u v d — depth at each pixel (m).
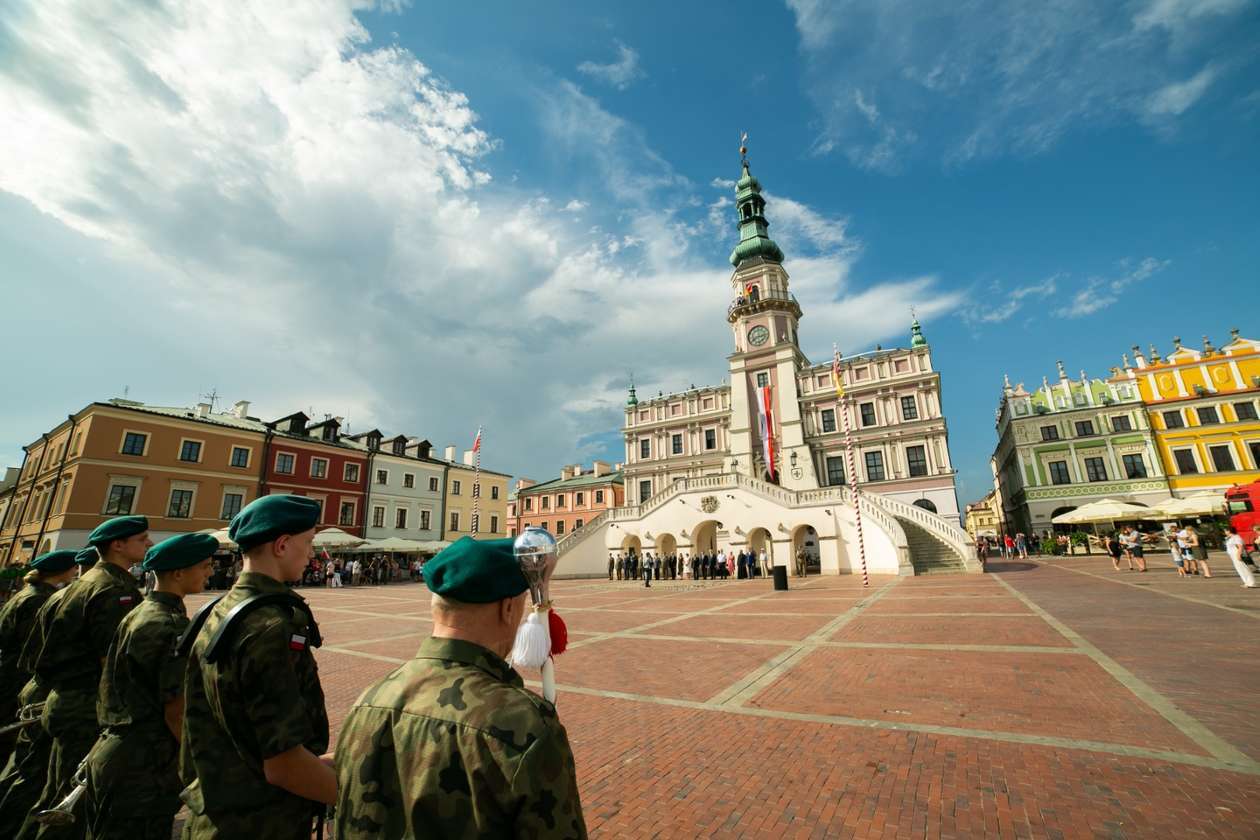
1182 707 5.88
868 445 39.41
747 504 32.62
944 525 27.59
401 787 1.44
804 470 40.00
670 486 35.72
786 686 7.55
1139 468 40.72
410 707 1.54
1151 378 41.91
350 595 27.19
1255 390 38.81
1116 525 40.00
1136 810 3.96
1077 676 7.23
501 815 1.36
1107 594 15.17
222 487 36.41
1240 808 3.89
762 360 44.00
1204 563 18.36
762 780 4.79
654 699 7.27
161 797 2.99
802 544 32.47
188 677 2.28
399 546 39.66
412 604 21.72
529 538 2.27
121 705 3.01
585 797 4.62
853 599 17.19
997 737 5.38
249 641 2.13
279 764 2.03
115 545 4.22
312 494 41.09
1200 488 39.06
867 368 41.12
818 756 5.20
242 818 2.10
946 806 4.18
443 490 50.47
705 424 47.50
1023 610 12.97
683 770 5.06
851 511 29.67
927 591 18.38
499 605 1.83
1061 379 44.41
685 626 13.27
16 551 35.09
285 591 2.48
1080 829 3.78
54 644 3.83
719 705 6.88
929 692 6.91
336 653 11.02
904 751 5.20
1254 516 23.89
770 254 48.25
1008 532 58.69
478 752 1.38
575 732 6.13
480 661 1.69
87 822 3.04
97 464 31.66
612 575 36.06
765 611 15.43
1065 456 43.00
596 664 9.48
